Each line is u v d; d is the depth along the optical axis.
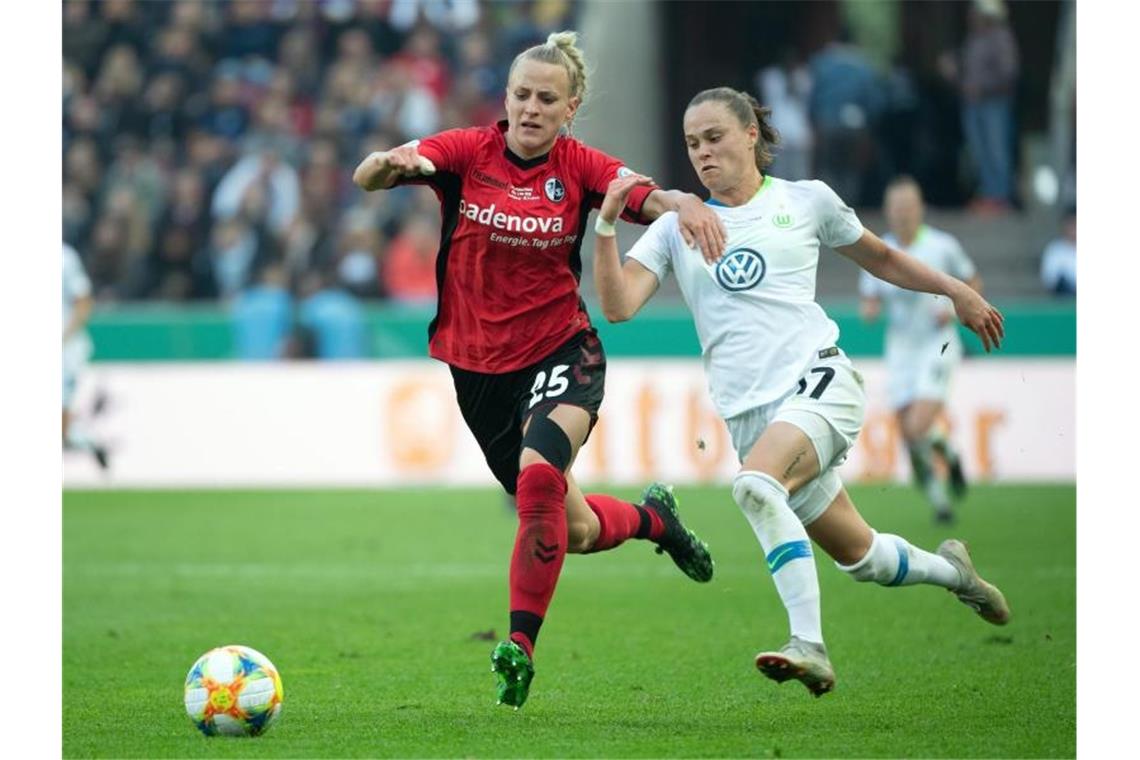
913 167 74.75
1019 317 59.91
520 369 22.91
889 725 21.58
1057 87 75.62
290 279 68.62
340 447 61.75
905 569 22.95
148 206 73.44
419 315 64.31
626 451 59.56
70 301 56.88
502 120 22.91
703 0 80.44
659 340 60.75
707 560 25.88
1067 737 20.67
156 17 78.88
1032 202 75.00
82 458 62.38
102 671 26.80
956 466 48.56
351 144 74.19
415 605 34.25
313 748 20.14
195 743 20.58
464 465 61.28
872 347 60.12
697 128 22.44
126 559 42.31
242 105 76.44
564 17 78.50
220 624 31.81
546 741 20.48
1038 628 30.34
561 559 21.66
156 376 62.44
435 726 21.62
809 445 21.58
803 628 20.78
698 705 23.25
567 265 22.84
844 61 73.69
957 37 79.88
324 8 78.75
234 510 53.81
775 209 22.42
